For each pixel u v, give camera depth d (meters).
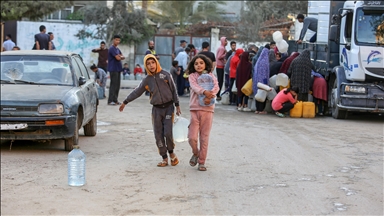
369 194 7.07
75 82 10.94
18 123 9.45
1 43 30.86
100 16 37.16
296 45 18.92
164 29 44.41
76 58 12.01
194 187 7.50
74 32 37.41
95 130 12.02
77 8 44.78
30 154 9.91
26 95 9.75
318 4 18.05
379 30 14.34
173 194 7.17
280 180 7.84
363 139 11.43
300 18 19.27
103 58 21.88
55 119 9.55
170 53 37.25
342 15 15.38
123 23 36.72
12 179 8.08
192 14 48.84
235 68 18.39
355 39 14.42
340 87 14.82
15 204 6.84
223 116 15.34
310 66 15.50
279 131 12.51
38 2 30.77
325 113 16.25
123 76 33.91
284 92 15.19
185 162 9.13
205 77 8.17
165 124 8.61
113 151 10.17
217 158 9.40
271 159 9.31
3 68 11.02
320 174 8.20
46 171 8.57
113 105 17.95
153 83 8.45
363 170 8.47
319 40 17.25
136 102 19.16
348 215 6.19
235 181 7.80
